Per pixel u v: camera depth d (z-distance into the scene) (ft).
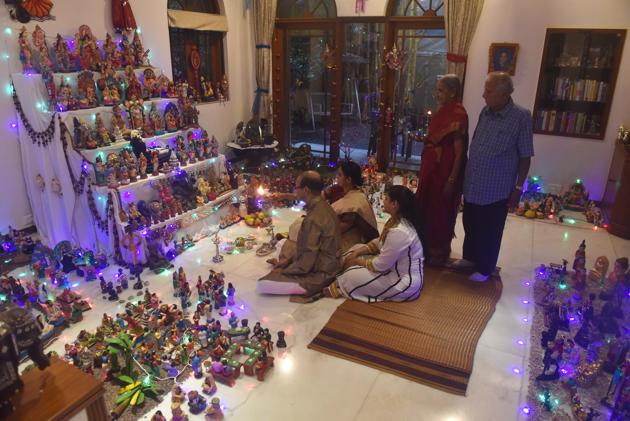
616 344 9.72
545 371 9.59
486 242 12.89
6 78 14.71
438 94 12.96
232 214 17.85
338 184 14.34
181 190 15.96
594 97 19.10
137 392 8.95
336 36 23.62
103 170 13.93
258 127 23.84
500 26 19.67
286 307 12.05
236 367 9.40
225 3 23.00
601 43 18.66
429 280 13.42
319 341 10.59
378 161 24.77
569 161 20.11
